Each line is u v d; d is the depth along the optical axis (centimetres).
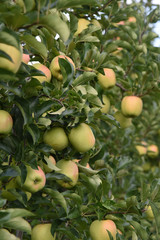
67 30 117
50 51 153
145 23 221
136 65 204
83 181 157
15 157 133
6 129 129
